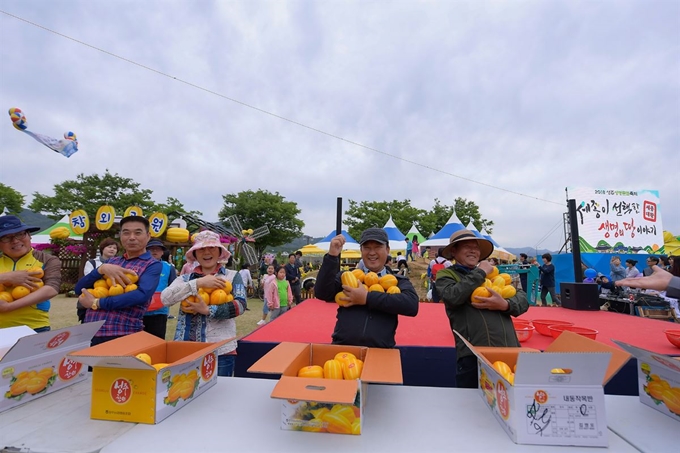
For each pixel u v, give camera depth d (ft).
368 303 6.59
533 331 11.72
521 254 41.42
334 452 3.81
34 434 4.18
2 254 8.98
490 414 4.75
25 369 5.05
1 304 7.75
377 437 4.12
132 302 7.80
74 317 27.22
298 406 4.26
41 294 8.32
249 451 3.82
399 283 7.44
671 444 4.00
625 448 3.92
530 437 3.96
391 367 4.76
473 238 8.36
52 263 9.16
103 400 4.55
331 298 7.30
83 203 79.92
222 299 7.69
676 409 4.60
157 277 8.45
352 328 6.72
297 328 13.66
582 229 58.29
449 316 8.20
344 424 4.17
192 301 7.66
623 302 26.71
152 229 45.62
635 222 58.65
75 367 5.87
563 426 3.95
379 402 5.12
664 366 4.73
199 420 4.55
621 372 9.66
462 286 7.60
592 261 44.11
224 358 8.43
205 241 8.54
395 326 6.98
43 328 8.83
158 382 4.49
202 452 3.79
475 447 3.92
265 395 5.38
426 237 106.01
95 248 48.26
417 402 5.13
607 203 58.95
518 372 4.00
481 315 7.61
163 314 13.03
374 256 7.71
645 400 5.11
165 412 4.58
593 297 17.99
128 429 4.30
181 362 4.80
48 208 79.61
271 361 4.93
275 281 26.11
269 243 102.58
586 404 3.96
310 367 5.04
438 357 10.93
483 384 5.21
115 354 5.03
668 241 61.98
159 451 3.81
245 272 31.48
